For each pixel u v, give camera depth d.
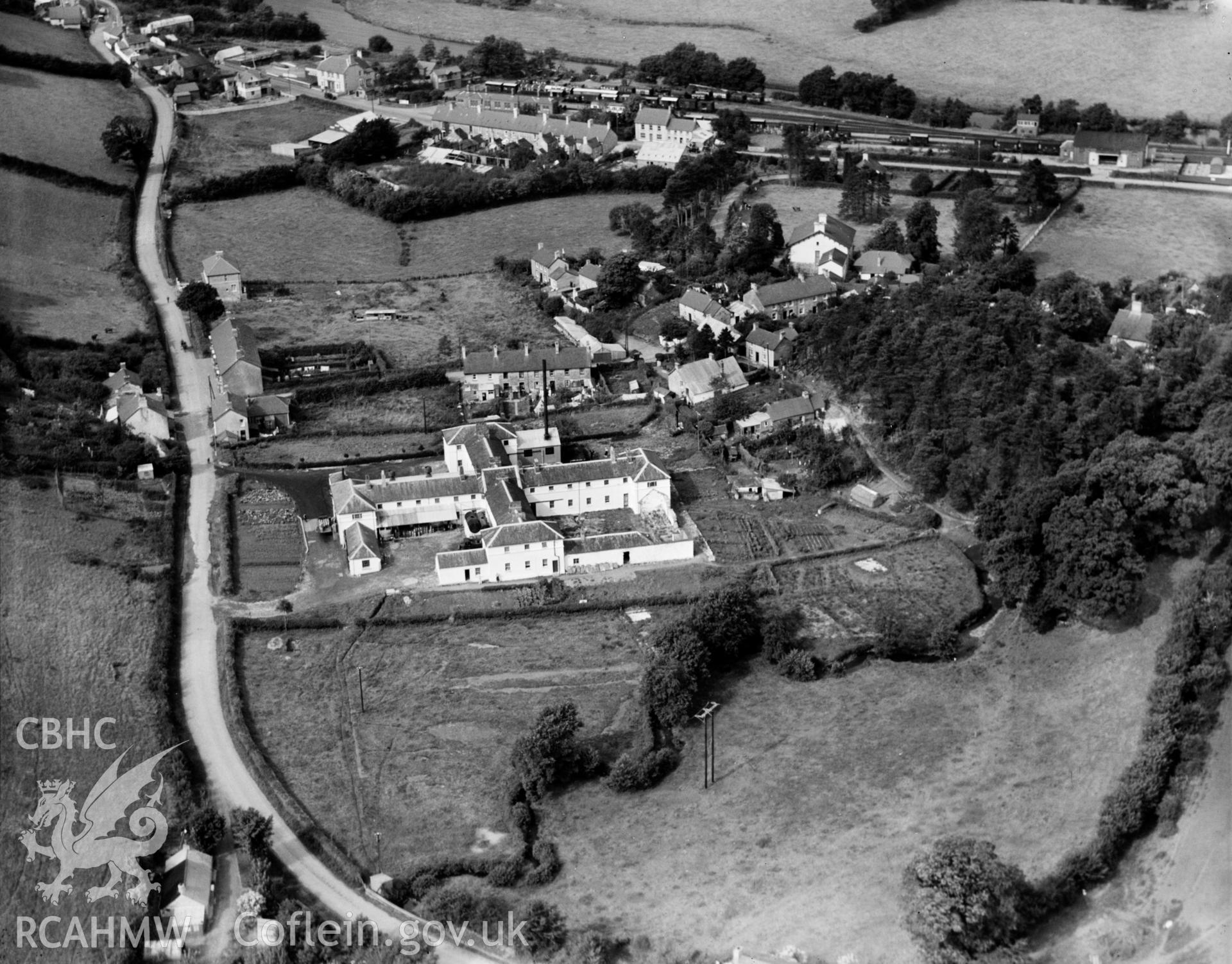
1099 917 196.00
